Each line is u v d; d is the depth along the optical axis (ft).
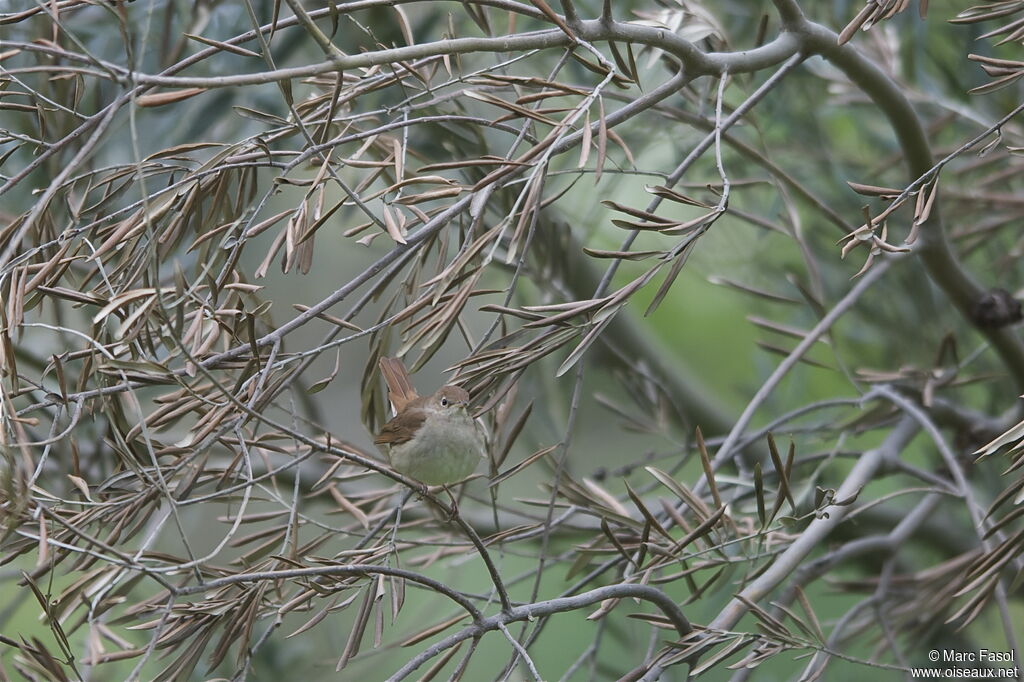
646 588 20.75
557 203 35.27
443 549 27.55
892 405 30.73
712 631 21.27
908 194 19.44
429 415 24.71
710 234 39.86
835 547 33.37
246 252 34.04
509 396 25.55
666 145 38.19
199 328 19.36
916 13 32.83
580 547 23.57
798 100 36.68
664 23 23.84
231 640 20.85
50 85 25.61
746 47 34.88
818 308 28.43
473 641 19.12
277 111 30.45
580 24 20.42
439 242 24.18
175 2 28.02
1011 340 28.96
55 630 17.65
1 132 20.76
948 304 36.09
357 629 20.99
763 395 27.04
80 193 26.68
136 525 21.31
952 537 37.32
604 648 42.68
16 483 18.34
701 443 21.91
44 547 16.56
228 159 20.24
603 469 32.40
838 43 20.16
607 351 39.34
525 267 29.48
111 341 21.45
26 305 19.08
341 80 20.13
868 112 37.01
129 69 16.84
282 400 34.99
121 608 31.12
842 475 41.01
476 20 24.22
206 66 29.76
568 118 19.97
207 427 19.97
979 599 20.74
